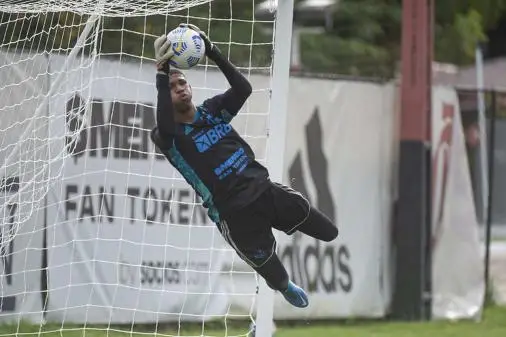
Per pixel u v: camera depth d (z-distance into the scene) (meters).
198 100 34.62
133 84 34.66
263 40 46.72
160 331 34.12
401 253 39.91
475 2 65.50
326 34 62.69
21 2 29.38
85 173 33.47
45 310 33.06
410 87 39.97
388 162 40.41
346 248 39.06
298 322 37.84
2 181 30.41
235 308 36.03
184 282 35.38
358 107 39.59
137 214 34.75
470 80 68.19
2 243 30.16
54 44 32.47
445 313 40.59
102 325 33.97
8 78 32.16
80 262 33.47
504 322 39.75
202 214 35.75
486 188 46.22
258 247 22.94
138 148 34.78
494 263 55.62
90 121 32.22
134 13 27.59
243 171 22.69
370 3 65.12
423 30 39.94
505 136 60.03
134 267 34.66
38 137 30.86
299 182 38.06
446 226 41.16
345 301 38.81
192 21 42.88
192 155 22.50
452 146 41.53
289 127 37.97
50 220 33.25
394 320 39.84
